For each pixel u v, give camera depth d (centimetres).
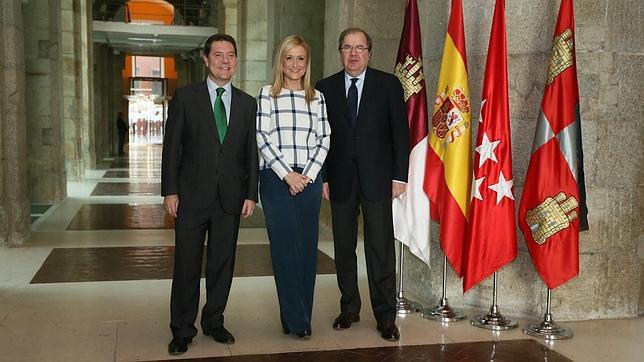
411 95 488
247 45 1642
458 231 473
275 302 531
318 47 1215
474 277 464
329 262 691
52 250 729
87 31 1838
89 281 589
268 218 430
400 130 439
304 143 423
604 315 498
